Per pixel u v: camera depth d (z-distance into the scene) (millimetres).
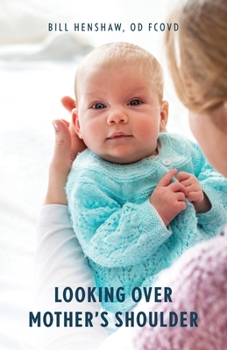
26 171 1364
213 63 473
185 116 1310
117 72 864
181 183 862
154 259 844
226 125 516
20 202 1239
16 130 1574
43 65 2131
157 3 1832
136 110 866
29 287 991
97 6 2256
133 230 809
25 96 1824
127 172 882
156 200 832
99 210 841
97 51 899
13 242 1113
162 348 490
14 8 2359
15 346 849
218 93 486
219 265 471
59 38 2201
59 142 897
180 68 516
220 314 460
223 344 461
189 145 970
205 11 477
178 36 508
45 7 2383
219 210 888
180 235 842
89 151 930
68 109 1001
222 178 909
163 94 929
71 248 884
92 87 870
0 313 920
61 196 926
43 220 909
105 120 859
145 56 890
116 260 819
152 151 919
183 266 501
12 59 2182
